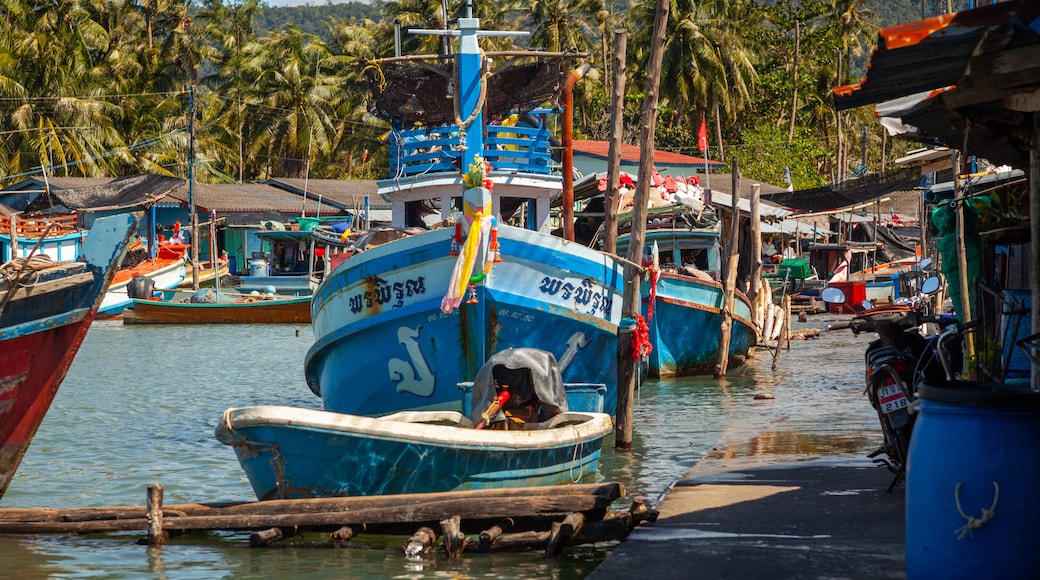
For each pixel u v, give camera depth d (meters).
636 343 17.81
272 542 11.55
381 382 20.55
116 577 10.55
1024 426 6.98
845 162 97.31
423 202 25.53
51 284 12.80
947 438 7.10
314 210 72.25
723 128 95.75
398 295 19.58
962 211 14.06
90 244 13.13
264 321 55.75
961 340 11.81
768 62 96.00
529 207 23.41
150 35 92.75
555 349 20.00
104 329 52.75
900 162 30.12
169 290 59.31
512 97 25.72
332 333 20.95
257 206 71.75
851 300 53.78
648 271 23.66
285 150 93.69
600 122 88.25
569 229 23.05
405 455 12.31
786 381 28.45
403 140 23.98
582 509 11.12
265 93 90.06
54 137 72.88
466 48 22.48
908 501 7.41
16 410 13.06
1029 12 6.43
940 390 7.26
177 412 25.05
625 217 35.78
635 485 15.16
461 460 12.70
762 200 51.25
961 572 6.96
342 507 11.56
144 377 32.84
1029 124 8.30
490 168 21.89
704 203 38.69
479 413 15.19
